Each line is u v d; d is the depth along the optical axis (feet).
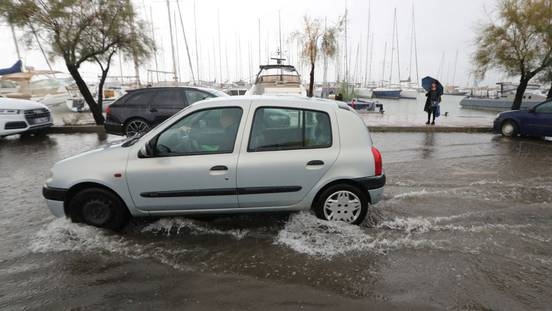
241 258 12.01
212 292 10.15
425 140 38.06
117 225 13.80
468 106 100.99
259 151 13.52
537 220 15.31
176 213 13.88
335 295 10.02
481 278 10.81
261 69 50.70
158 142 13.50
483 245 12.92
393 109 97.40
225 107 13.69
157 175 13.26
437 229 14.34
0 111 34.35
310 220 14.12
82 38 43.24
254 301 9.75
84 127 42.83
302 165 13.55
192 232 13.96
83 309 9.43
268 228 14.32
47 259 11.92
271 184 13.56
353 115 14.28
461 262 11.73
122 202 13.71
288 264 11.64
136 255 12.19
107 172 13.30
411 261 11.80
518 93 53.67
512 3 50.75
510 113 40.22
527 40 50.42
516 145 34.76
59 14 40.22
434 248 12.68
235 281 10.69
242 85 124.16
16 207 16.92
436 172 23.67
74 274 11.05
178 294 10.05
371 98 132.67
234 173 13.33
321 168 13.62
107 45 44.83
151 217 14.51
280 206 13.97
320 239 13.26
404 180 21.66
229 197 13.58
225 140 13.53
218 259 11.96
